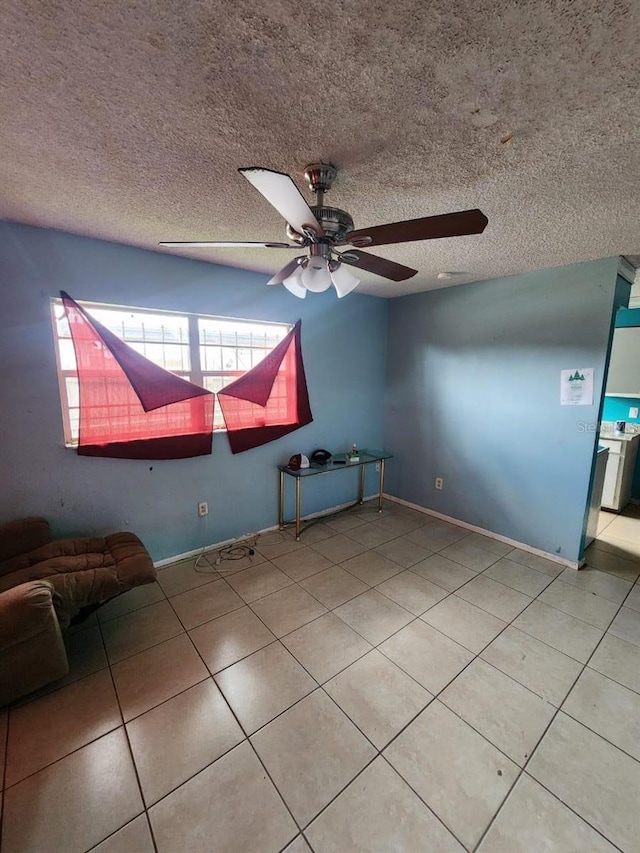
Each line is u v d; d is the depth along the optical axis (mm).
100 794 1282
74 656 1909
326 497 3855
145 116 1162
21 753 1416
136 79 1008
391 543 3199
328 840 1159
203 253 2523
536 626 2152
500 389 3174
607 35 851
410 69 967
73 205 1816
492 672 1819
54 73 983
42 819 1210
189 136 1267
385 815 1226
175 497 2812
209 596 2422
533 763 1394
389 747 1449
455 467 3584
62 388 2326
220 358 2938
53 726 1525
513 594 2467
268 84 1024
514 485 3143
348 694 1690
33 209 1869
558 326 2785
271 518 3416
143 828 1189
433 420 3738
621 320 4082
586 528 2865
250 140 1288
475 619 2209
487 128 1202
